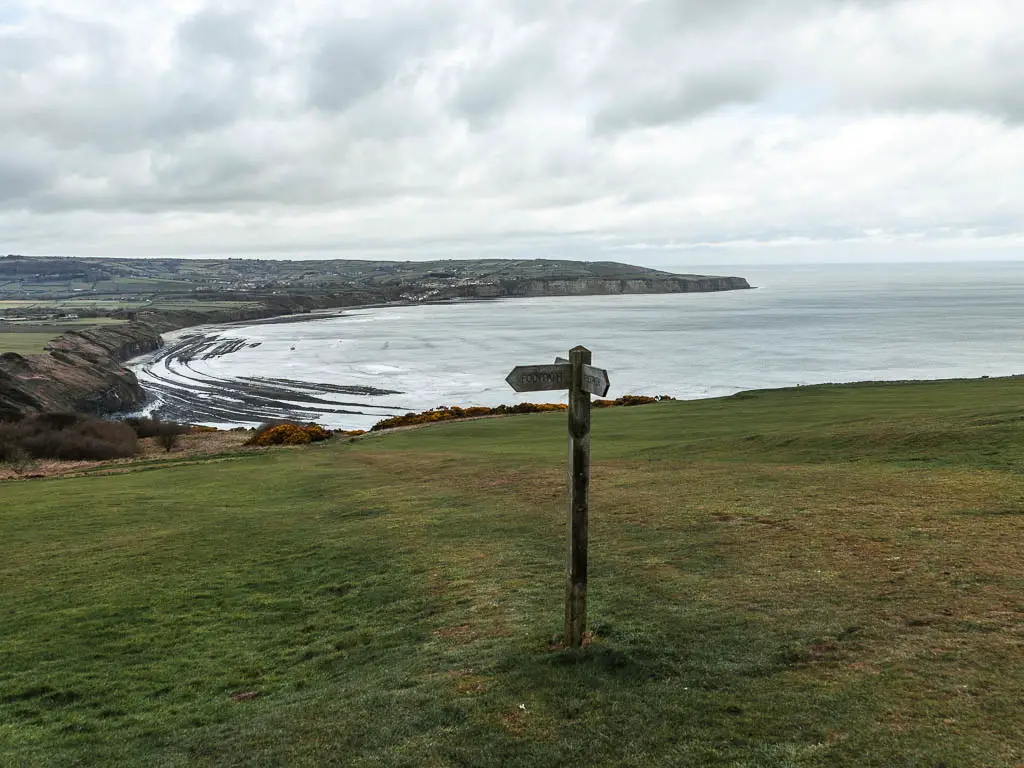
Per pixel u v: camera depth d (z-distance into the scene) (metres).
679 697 8.24
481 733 8.00
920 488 17.23
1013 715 7.17
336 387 111.25
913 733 7.02
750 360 132.75
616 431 37.22
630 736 7.58
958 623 9.38
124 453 54.91
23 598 16.53
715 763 6.93
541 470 26.66
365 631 12.37
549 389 9.40
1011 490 16.09
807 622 9.93
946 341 159.38
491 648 10.35
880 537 13.52
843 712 7.55
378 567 16.19
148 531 23.00
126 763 8.72
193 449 55.47
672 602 11.30
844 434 25.81
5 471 46.59
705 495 19.14
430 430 47.00
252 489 30.31
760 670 8.70
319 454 42.00
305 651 11.93
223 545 20.17
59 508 27.97
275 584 16.09
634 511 18.20
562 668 9.27
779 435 27.88
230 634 13.26
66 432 57.44
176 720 9.88
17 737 9.77
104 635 13.70
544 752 7.49
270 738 8.71
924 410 31.80
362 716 8.82
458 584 14.00
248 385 116.81
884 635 9.26
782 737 7.23
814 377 112.56
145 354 167.00
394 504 23.45
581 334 192.62
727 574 12.40
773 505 17.06
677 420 39.16
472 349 161.00
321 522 22.20
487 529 18.44
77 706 10.74
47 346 134.75
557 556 15.16
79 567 18.97
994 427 22.80
